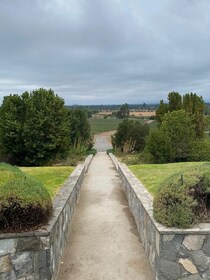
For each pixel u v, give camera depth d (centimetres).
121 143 4372
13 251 518
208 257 527
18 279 519
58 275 605
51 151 3106
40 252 525
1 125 3059
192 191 568
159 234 532
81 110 4734
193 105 3262
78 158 3322
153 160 2422
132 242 752
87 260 665
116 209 1022
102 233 812
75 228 851
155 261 574
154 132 2406
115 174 1828
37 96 3145
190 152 2333
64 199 778
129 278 594
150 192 905
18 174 677
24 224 537
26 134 3006
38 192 572
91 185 1440
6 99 3130
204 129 3266
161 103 3422
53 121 3088
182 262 529
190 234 526
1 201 527
